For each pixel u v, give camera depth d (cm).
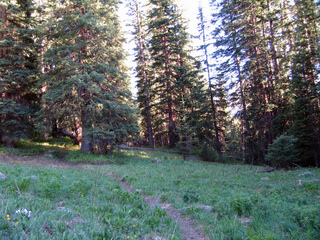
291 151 1500
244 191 809
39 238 326
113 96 1761
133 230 414
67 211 470
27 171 912
